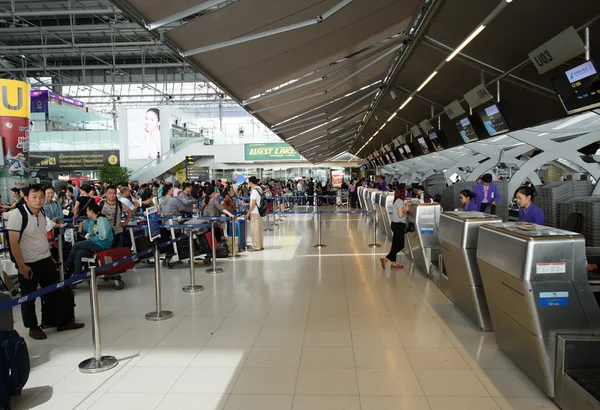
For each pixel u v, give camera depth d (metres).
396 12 5.84
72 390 3.65
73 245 7.34
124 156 37.47
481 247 3.92
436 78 8.94
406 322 5.10
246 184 22.34
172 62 40.84
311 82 7.37
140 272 8.41
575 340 3.09
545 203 7.55
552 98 7.28
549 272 3.15
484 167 11.71
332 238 12.72
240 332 4.93
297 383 3.66
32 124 40.59
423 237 7.48
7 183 17.00
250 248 11.02
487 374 3.71
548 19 5.47
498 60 6.94
